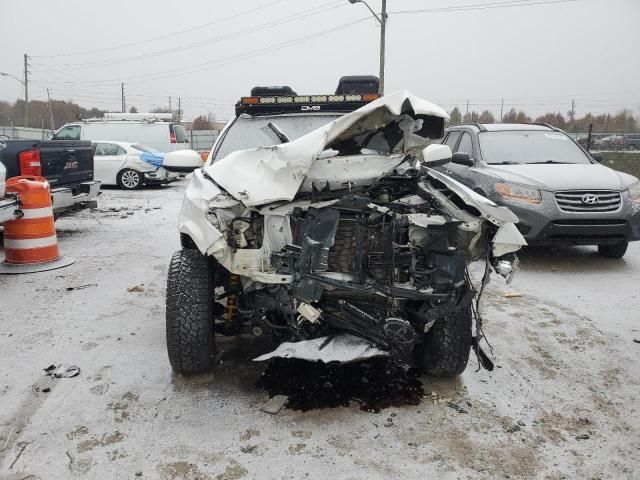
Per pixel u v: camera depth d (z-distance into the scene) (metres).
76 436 2.83
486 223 3.26
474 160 7.26
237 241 3.05
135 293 5.17
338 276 3.07
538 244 6.12
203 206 3.11
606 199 6.02
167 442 2.80
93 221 9.27
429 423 3.02
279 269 3.06
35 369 3.57
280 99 4.90
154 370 3.58
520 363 3.81
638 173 14.77
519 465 2.67
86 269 6.03
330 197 3.20
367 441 2.84
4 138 7.12
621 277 5.96
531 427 3.01
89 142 8.00
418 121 3.21
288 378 3.49
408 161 3.55
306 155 3.03
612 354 3.98
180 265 3.32
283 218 3.12
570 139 7.68
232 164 3.25
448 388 3.43
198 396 3.26
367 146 3.44
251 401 3.21
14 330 4.23
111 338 4.09
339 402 3.22
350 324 3.12
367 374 3.57
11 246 5.95
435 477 2.56
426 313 3.07
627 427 3.03
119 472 2.56
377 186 3.45
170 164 4.38
